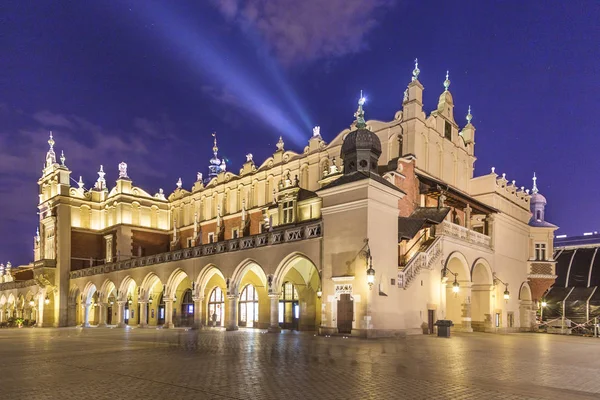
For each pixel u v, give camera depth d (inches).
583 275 2000.5
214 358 581.6
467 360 580.7
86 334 1210.6
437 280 1167.6
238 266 1282.0
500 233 1523.1
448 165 1471.5
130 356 618.2
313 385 392.8
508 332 1498.5
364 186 982.4
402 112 1344.7
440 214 1182.3
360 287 956.0
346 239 1000.2
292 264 1167.6
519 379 442.0
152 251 2055.9
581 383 428.8
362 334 931.3
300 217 1355.8
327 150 1441.9
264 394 357.4
